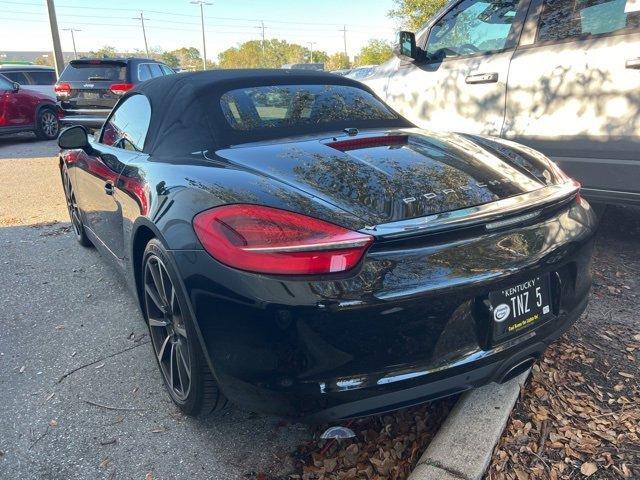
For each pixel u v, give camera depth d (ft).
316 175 6.47
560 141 11.87
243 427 7.41
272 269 5.47
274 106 8.59
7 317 10.80
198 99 8.39
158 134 8.68
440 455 6.29
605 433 6.89
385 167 6.81
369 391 5.62
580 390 7.72
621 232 13.96
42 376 8.70
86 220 12.83
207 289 5.88
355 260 5.41
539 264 6.31
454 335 5.87
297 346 5.49
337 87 9.68
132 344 9.61
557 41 12.00
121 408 7.84
